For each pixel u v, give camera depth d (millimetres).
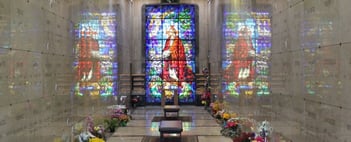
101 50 10375
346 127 3488
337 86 3672
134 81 17547
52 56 5816
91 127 8586
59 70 6211
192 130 10648
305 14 4590
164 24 17969
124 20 15375
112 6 12258
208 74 17062
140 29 17938
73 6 7230
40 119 5234
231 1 11258
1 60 3967
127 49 16375
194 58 17906
